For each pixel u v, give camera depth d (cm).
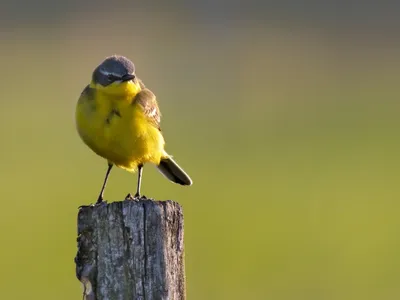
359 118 2680
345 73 3019
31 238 1762
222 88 2781
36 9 2995
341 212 2022
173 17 3161
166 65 2873
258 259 1744
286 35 3144
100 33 2931
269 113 2653
